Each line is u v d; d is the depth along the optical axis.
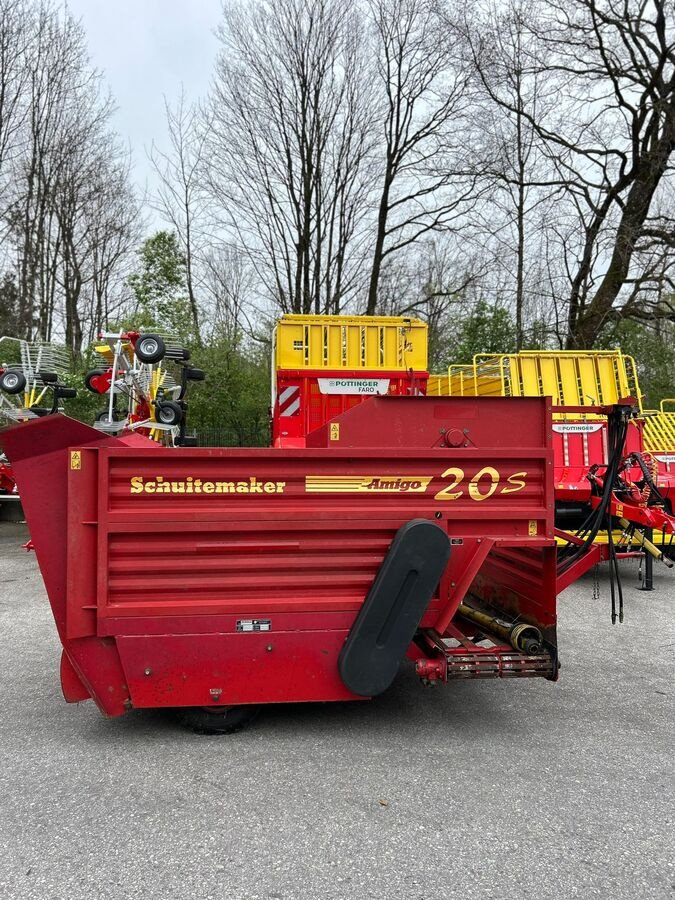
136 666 3.55
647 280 18.80
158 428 6.72
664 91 18.91
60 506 3.49
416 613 3.66
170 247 24.61
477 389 10.80
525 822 2.93
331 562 3.66
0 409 6.92
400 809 3.02
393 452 3.67
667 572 9.20
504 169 20.64
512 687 4.64
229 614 3.60
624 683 4.75
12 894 2.44
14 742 3.69
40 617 6.45
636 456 5.12
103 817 2.94
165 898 2.43
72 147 25.80
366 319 8.09
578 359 9.49
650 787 3.25
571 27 19.25
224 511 3.54
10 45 23.25
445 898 2.44
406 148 21.34
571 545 4.62
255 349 20.75
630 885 2.52
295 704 4.28
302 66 20.38
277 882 2.52
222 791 3.16
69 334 27.61
